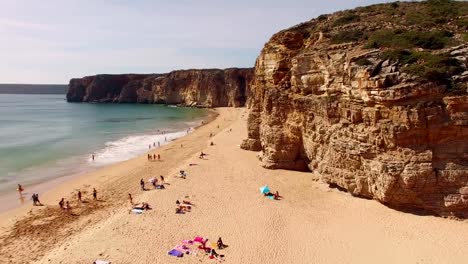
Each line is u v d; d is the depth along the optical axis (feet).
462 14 112.16
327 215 89.97
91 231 88.69
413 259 67.92
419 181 82.23
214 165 142.41
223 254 74.13
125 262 71.77
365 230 80.33
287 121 126.41
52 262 73.61
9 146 211.61
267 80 138.10
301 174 122.72
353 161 94.94
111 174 148.56
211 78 537.24
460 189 79.82
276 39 137.49
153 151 197.06
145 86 638.94
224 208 97.76
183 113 452.35
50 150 201.57
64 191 127.75
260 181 118.42
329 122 104.78
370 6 147.84
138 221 90.94
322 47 116.06
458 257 67.26
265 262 70.95
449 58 87.45
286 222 87.56
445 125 81.30
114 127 312.91
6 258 79.36
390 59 90.89
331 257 71.51
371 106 90.53
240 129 244.22
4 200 119.24
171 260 72.23
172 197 107.34
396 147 85.25
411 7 133.39
